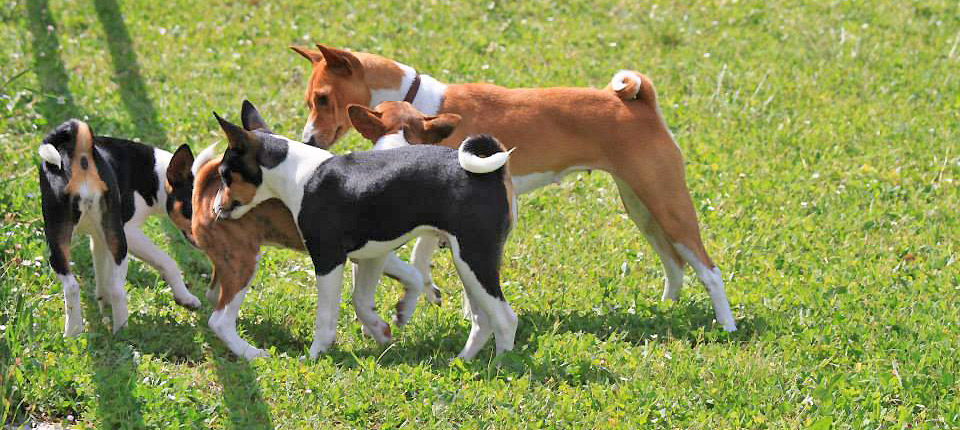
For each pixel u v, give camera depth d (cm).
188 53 1803
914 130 1680
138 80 1688
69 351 953
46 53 1734
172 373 937
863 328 1095
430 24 1964
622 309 1151
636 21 2050
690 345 1070
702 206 1413
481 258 934
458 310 1134
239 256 1002
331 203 953
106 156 1092
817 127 1684
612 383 980
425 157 941
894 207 1448
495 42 1923
